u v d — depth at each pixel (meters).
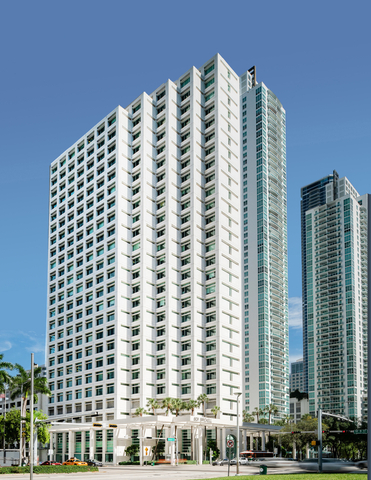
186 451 122.88
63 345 150.38
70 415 128.12
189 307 136.88
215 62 154.12
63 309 154.62
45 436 107.88
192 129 149.38
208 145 150.38
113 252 140.38
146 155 148.50
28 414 102.12
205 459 118.06
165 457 120.62
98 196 151.62
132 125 153.88
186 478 54.38
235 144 155.50
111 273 139.75
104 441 122.19
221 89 153.50
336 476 42.81
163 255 141.38
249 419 197.88
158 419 102.69
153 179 149.38
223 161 148.50
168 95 151.88
